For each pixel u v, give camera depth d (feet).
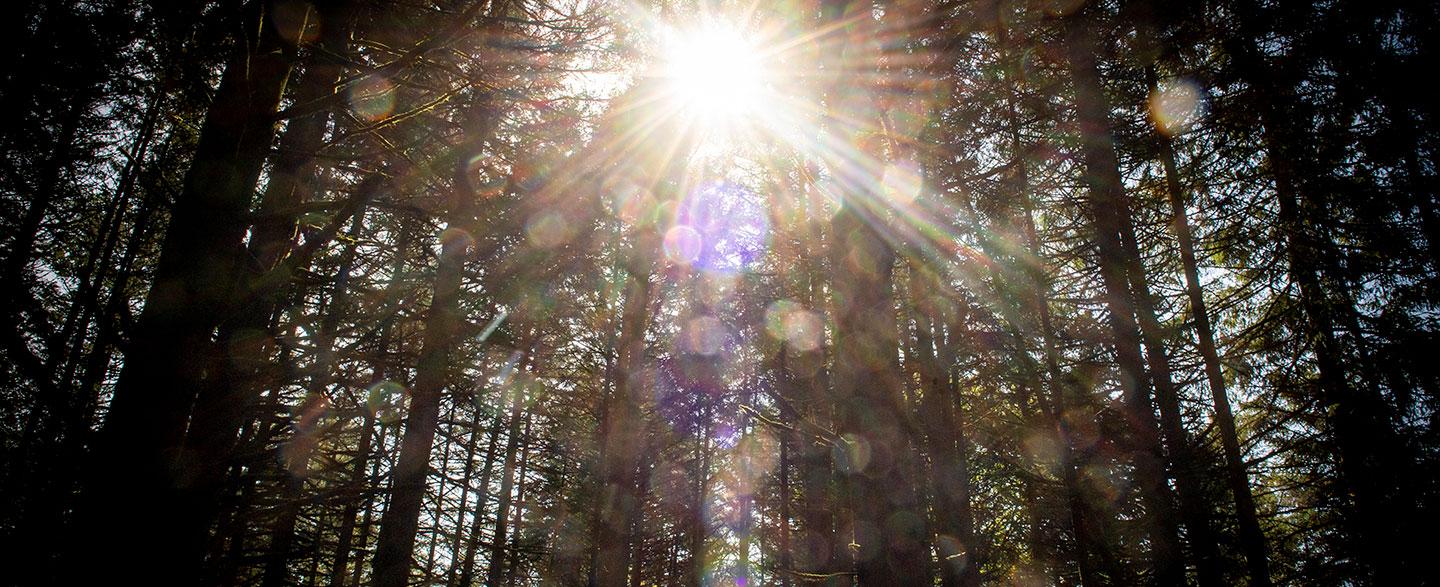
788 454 62.75
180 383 15.37
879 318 20.39
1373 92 25.08
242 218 16.90
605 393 49.14
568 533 54.54
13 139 23.88
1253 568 26.13
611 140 34.60
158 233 36.96
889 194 22.68
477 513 48.06
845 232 21.54
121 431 14.70
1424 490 24.66
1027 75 33.47
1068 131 32.68
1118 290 30.66
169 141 30.53
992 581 46.78
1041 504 40.96
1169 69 30.07
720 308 46.93
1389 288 27.20
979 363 40.45
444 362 31.45
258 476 19.33
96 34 21.07
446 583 45.11
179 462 15.28
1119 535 33.47
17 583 15.75
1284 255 29.17
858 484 18.98
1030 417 39.34
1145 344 29.71
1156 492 28.22
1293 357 30.12
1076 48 31.35
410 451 30.66
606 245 40.73
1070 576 43.55
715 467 69.26
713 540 75.00
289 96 23.62
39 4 21.08
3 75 21.88
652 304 49.75
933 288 36.14
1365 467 26.02
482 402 42.11
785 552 61.93
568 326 46.03
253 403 18.75
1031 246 36.40
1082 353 37.81
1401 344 26.07
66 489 17.29
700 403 48.06
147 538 14.38
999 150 34.04
